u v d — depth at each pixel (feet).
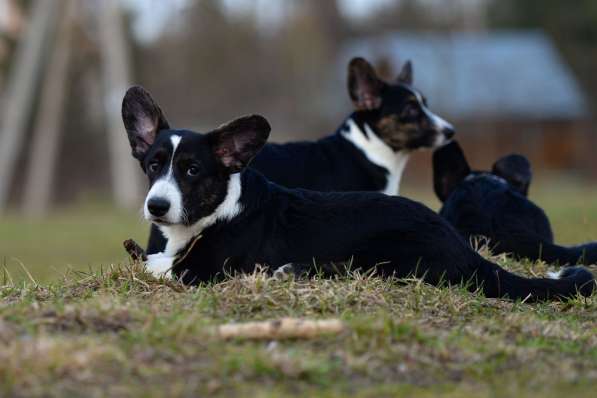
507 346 20.68
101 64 125.49
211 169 25.90
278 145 35.50
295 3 163.02
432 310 23.41
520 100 152.66
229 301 22.95
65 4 105.50
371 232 25.89
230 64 153.58
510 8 181.47
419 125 37.83
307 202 26.58
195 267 26.09
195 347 19.38
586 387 18.66
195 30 151.43
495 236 30.71
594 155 153.79
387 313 22.16
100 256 56.70
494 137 150.82
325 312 22.62
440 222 26.09
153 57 143.64
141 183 122.21
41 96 122.01
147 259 26.68
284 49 157.79
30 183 113.91
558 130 155.22
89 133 130.21
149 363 18.57
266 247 25.99
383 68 132.26
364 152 37.19
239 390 17.75
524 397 17.99
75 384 17.63
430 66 152.87
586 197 88.07
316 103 153.58
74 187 129.29
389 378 18.75
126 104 27.53
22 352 18.35
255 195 26.40
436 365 19.40
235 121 25.93
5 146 102.99
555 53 161.99
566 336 22.00
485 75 155.43
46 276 40.75
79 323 20.61
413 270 25.43
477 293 25.12
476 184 32.35
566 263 29.86
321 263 25.84
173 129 26.73
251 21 157.07
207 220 26.03
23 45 124.47
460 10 172.96
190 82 150.51
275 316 22.27
